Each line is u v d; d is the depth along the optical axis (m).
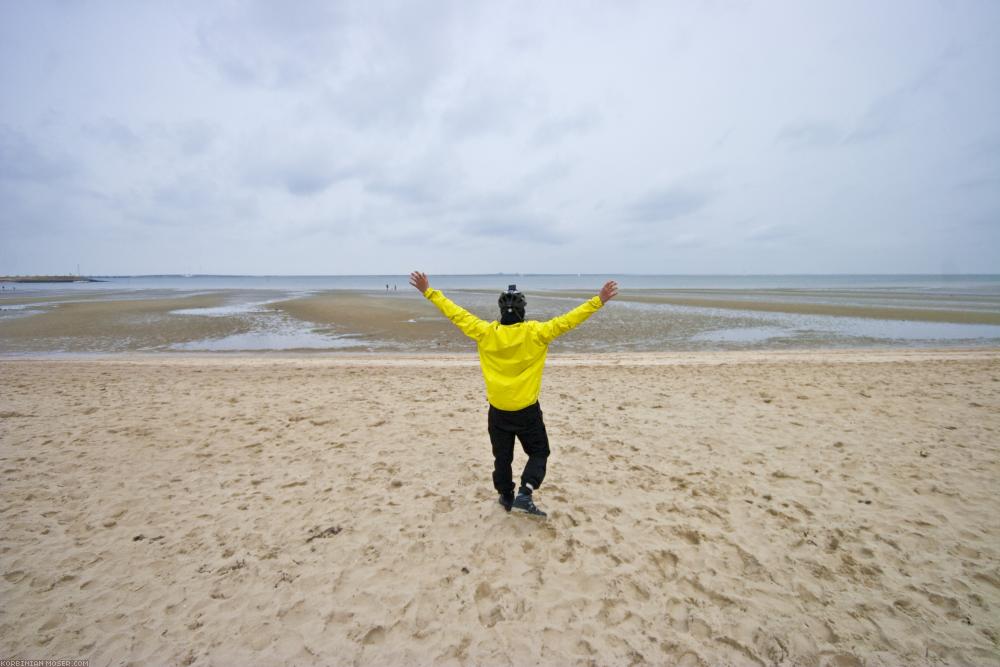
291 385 7.98
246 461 4.61
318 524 3.45
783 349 13.53
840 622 2.49
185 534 3.32
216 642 2.38
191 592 2.74
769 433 5.32
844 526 3.37
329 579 2.84
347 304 28.53
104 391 7.52
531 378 3.07
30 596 2.69
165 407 6.52
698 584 2.77
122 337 16.09
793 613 2.55
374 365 10.10
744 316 21.69
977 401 6.54
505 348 3.04
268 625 2.49
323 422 5.82
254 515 3.58
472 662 2.25
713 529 3.34
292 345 14.70
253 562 3.00
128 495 3.90
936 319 19.84
